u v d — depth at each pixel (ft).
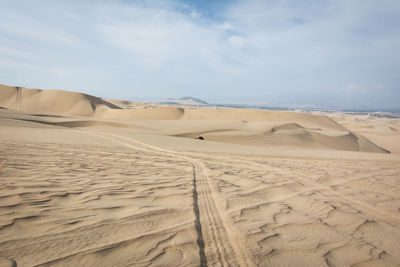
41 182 11.35
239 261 6.30
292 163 27.53
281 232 8.21
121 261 5.68
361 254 7.01
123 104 455.22
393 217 10.36
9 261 5.18
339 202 12.20
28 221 7.17
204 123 121.29
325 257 6.74
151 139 51.93
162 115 215.92
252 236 7.73
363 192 14.60
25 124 65.05
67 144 29.53
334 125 216.33
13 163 14.90
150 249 6.36
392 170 24.77
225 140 93.09
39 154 19.58
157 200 10.34
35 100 253.44
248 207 10.51
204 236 7.56
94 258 5.66
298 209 10.77
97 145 32.12
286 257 6.64
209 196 11.75
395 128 254.27
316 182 16.76
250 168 21.68
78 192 10.46
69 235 6.58
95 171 15.11
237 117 215.10
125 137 51.21
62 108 247.29
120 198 10.18
